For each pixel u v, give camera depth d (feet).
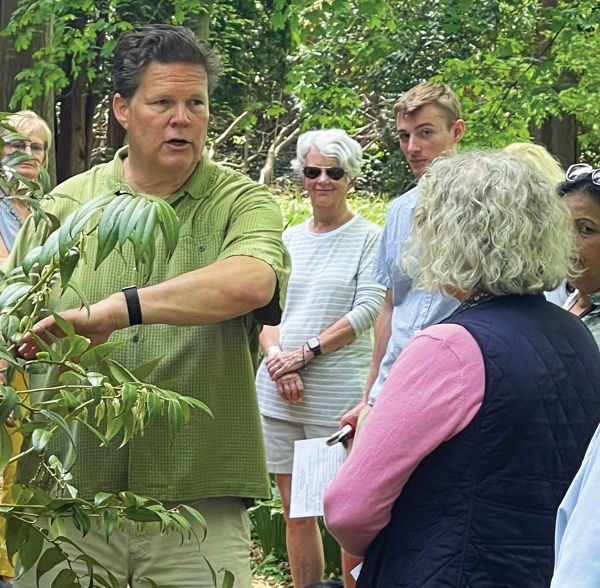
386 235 14.12
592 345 8.21
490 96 38.27
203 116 10.34
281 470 17.06
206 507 10.44
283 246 10.40
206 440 10.33
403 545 7.86
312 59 41.47
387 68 43.70
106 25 38.34
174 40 10.22
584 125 49.26
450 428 7.68
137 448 10.19
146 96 10.20
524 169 8.14
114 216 7.84
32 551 8.54
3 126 8.88
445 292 8.24
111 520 8.36
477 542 7.63
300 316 16.81
